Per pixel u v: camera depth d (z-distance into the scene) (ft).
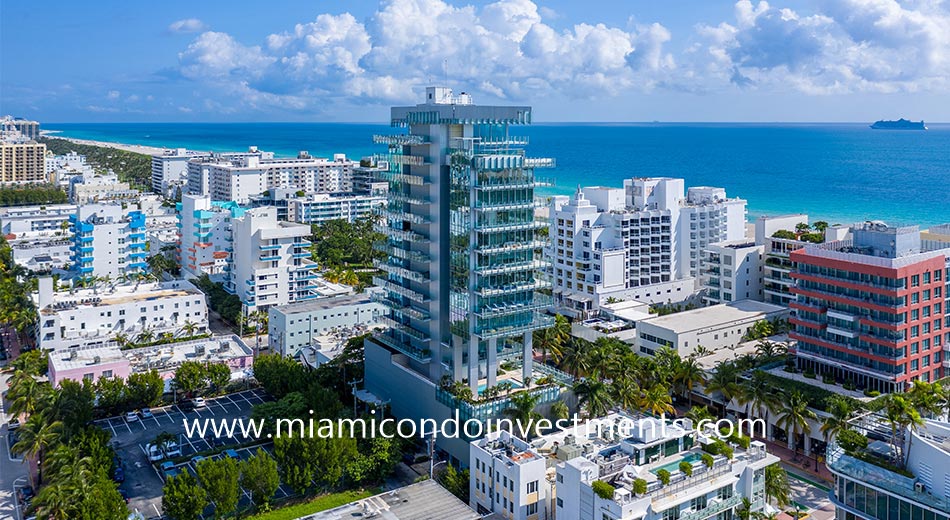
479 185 510.58
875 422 361.71
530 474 388.37
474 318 521.24
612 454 380.17
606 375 576.61
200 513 418.51
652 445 374.84
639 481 334.03
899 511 315.78
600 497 336.08
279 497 464.24
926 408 367.45
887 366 524.52
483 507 417.28
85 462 437.17
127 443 549.54
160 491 476.54
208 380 636.07
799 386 543.39
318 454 451.94
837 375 559.79
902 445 327.88
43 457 479.82
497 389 522.47
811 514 437.17
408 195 575.79
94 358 631.15
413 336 562.25
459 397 504.02
